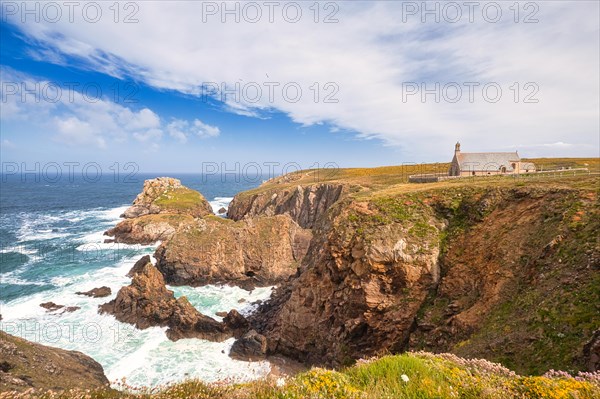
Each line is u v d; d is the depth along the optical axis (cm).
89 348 3681
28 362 2303
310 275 3972
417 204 3688
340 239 3550
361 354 3141
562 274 2041
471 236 3136
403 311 3031
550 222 2583
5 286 5372
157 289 4528
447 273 3012
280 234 6419
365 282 3209
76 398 843
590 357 1442
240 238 6209
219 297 5306
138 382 3166
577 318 1673
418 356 970
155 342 3878
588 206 2450
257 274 6000
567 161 10950
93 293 5031
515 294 2284
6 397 818
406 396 705
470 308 2542
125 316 4284
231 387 793
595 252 1988
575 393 738
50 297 4956
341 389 716
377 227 3409
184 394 777
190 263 5775
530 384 776
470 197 3512
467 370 863
